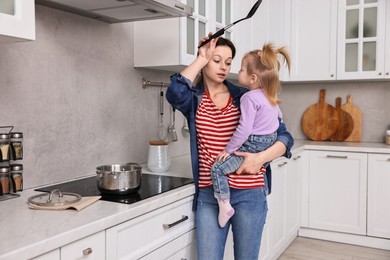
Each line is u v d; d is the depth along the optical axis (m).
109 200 1.60
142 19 2.18
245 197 1.82
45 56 1.91
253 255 1.88
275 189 2.95
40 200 1.54
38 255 1.12
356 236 3.47
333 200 3.51
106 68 2.28
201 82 1.97
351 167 3.42
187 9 2.01
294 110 4.15
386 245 3.35
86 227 1.27
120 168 1.92
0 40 1.41
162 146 2.30
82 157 2.14
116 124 2.37
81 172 2.14
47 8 1.90
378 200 3.34
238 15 2.94
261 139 1.82
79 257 1.27
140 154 2.58
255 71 1.83
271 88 1.82
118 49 2.36
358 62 3.50
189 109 1.88
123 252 1.48
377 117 3.79
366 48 3.48
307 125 4.05
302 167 3.61
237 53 2.94
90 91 2.17
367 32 3.46
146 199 1.62
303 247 3.41
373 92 3.79
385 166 3.30
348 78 3.54
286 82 4.01
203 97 1.88
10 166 1.73
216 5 2.67
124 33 2.40
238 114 1.88
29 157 1.85
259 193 1.85
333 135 3.93
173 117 2.85
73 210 1.45
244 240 1.86
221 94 1.91
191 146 1.88
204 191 1.88
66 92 2.03
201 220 1.86
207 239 1.83
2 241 1.12
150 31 2.41
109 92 2.31
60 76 1.99
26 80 1.82
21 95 1.80
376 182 3.34
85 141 2.16
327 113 3.96
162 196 1.68
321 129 3.98
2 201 1.60
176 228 1.80
